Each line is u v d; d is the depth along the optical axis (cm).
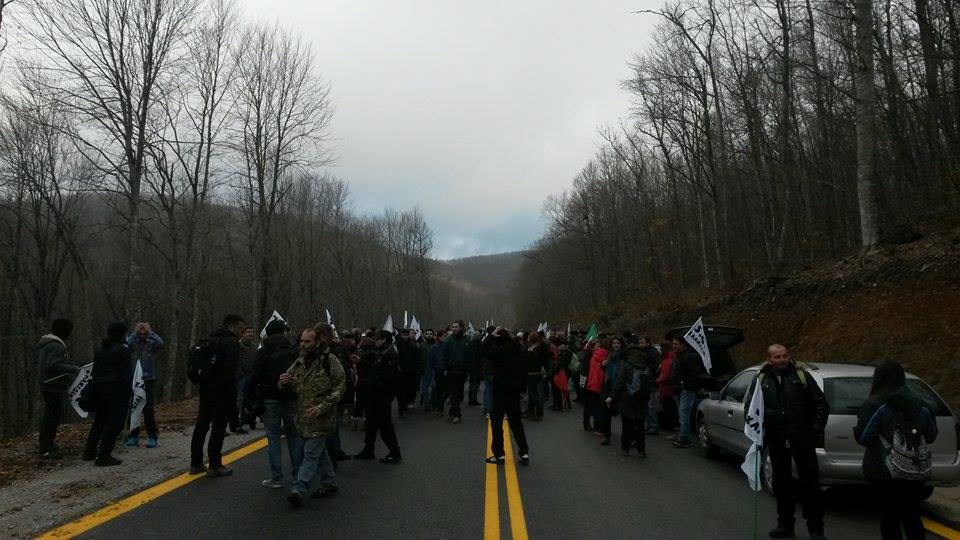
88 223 3550
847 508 770
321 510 698
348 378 967
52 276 3509
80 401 914
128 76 2302
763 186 2912
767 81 3108
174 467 887
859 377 775
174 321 2745
